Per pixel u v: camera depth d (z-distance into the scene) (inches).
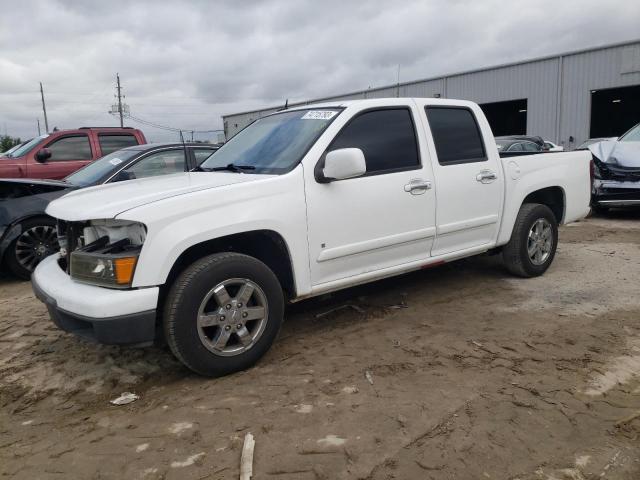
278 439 108.3
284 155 156.9
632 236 312.0
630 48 908.6
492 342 155.2
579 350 147.9
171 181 154.6
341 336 164.2
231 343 140.3
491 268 239.1
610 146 380.8
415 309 187.2
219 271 132.0
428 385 129.3
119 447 108.9
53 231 261.1
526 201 223.8
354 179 158.1
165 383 139.6
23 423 122.4
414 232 172.7
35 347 168.1
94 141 374.6
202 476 97.8
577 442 105.1
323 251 152.5
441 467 98.0
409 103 177.5
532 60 1047.6
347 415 116.5
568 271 233.0
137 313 123.0
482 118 199.2
